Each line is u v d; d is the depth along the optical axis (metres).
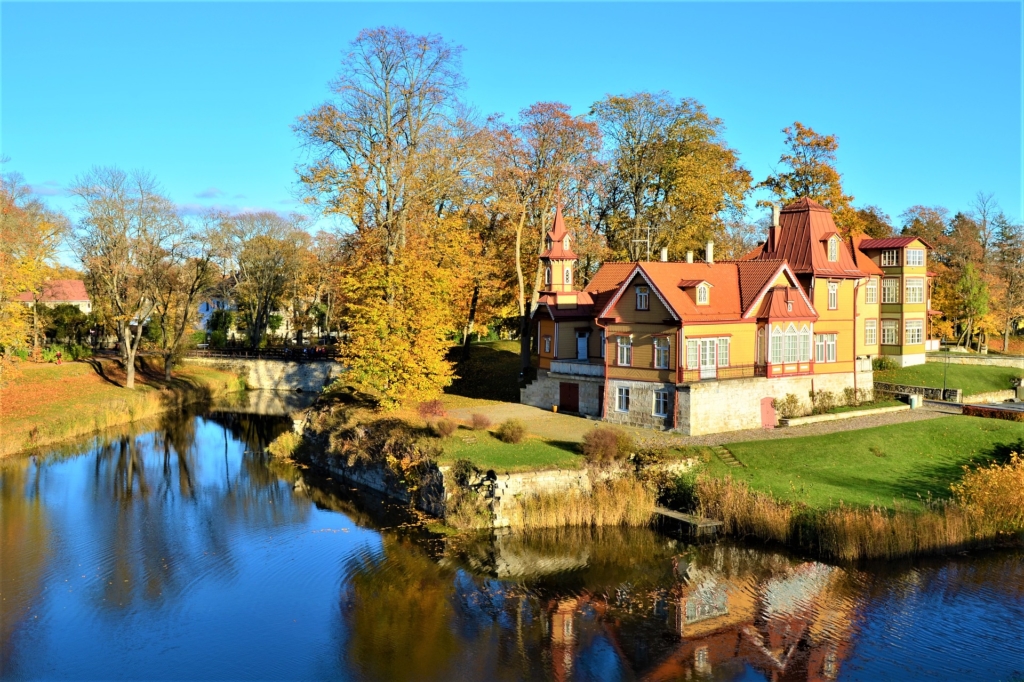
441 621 28.36
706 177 65.06
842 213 67.50
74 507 41.38
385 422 46.69
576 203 64.12
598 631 27.50
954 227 93.69
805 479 38.59
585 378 50.31
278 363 81.56
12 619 28.42
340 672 24.95
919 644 25.95
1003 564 31.69
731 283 48.84
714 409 44.78
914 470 40.69
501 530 36.38
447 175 55.88
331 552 34.59
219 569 32.84
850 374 53.91
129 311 71.69
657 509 37.16
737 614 28.41
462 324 65.38
